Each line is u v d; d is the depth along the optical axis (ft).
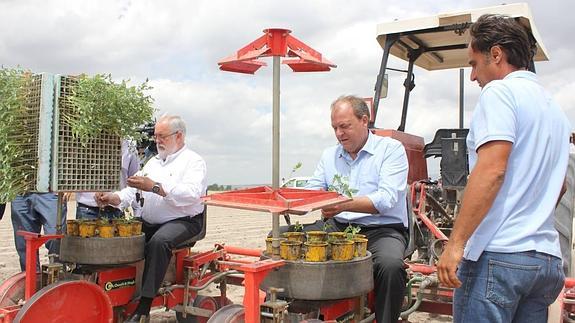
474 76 8.75
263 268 9.59
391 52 21.85
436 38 20.95
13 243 30.35
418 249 20.17
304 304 10.84
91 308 13.38
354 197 12.69
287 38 10.28
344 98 13.66
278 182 10.43
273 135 10.34
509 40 8.22
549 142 8.02
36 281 13.84
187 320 15.96
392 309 11.79
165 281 15.14
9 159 12.21
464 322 8.17
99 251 13.58
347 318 11.60
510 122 7.70
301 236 11.71
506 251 7.83
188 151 16.26
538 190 7.98
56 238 13.84
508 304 7.88
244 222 45.78
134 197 16.81
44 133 12.27
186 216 15.51
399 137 19.29
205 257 15.89
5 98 12.26
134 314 14.07
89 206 18.34
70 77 12.75
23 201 18.35
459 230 7.69
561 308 12.73
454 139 19.15
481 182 7.59
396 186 13.09
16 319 12.12
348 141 13.51
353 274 10.37
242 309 11.64
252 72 11.73
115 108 12.96
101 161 13.29
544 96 8.20
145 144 19.34
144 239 14.49
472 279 8.10
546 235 7.95
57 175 12.37
